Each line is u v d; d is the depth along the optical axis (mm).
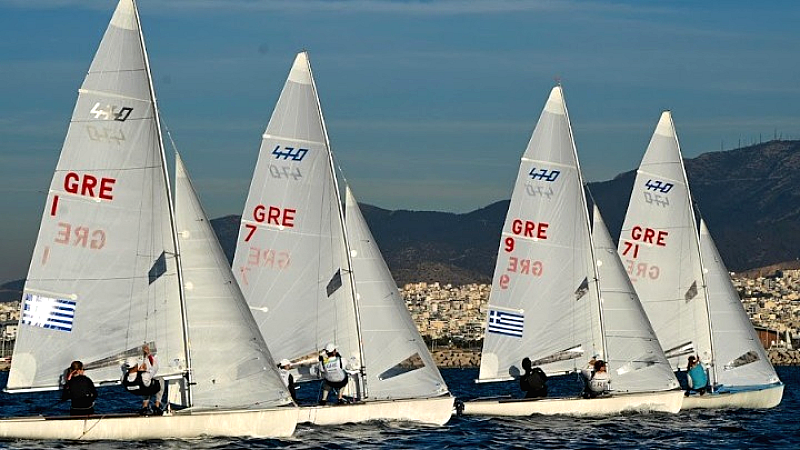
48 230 69250
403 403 83938
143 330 70125
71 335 69500
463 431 81312
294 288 84062
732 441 79312
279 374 73500
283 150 84125
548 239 92875
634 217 102500
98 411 83375
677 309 102312
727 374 103438
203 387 72188
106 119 69500
